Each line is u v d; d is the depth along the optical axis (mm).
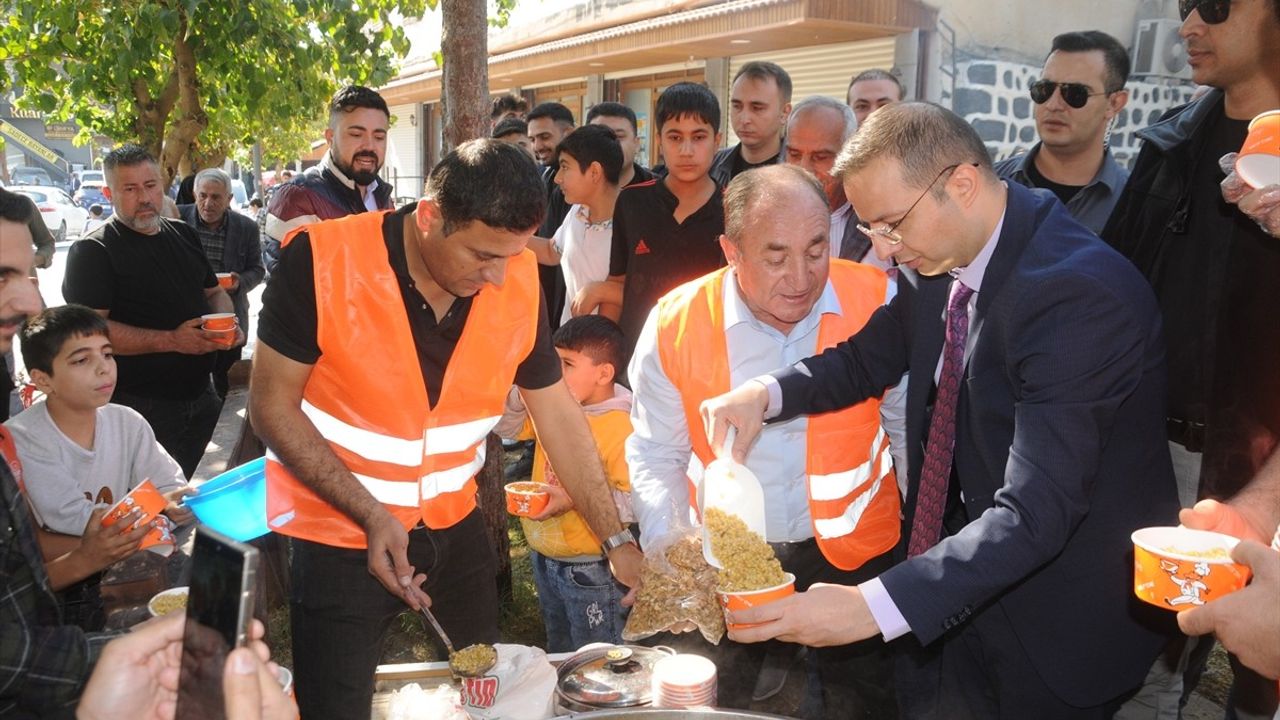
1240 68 2385
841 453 2408
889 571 1677
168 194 7020
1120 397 1709
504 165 1864
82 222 22984
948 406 2029
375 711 2152
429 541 2285
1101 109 3367
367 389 2100
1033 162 3650
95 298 3996
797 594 1663
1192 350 2553
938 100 7270
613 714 1562
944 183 1760
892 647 2420
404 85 16172
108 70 6457
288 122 7602
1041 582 1922
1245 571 1410
